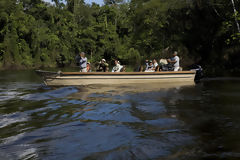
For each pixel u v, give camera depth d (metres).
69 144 2.95
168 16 21.52
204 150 2.70
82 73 8.51
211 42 18.70
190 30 20.41
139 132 3.40
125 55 45.41
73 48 54.06
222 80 10.98
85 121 3.99
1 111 4.66
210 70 16.61
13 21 41.47
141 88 8.18
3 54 39.09
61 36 53.44
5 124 3.79
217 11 17.28
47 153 2.67
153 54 26.33
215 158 2.47
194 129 3.49
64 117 4.24
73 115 4.38
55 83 8.57
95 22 59.88
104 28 56.09
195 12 19.11
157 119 4.09
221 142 2.94
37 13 53.25
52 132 3.40
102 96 6.50
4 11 40.91
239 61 15.72
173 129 3.52
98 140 3.08
